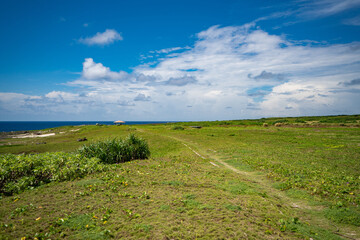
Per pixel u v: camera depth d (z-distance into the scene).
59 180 8.90
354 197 7.29
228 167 12.88
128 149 14.62
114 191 7.41
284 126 46.69
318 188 8.26
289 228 5.23
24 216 5.45
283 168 11.58
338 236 5.04
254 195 7.38
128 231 4.79
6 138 55.06
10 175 8.44
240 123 60.34
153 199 6.64
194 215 5.56
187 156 16.34
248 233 4.80
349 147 18.97
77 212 5.69
